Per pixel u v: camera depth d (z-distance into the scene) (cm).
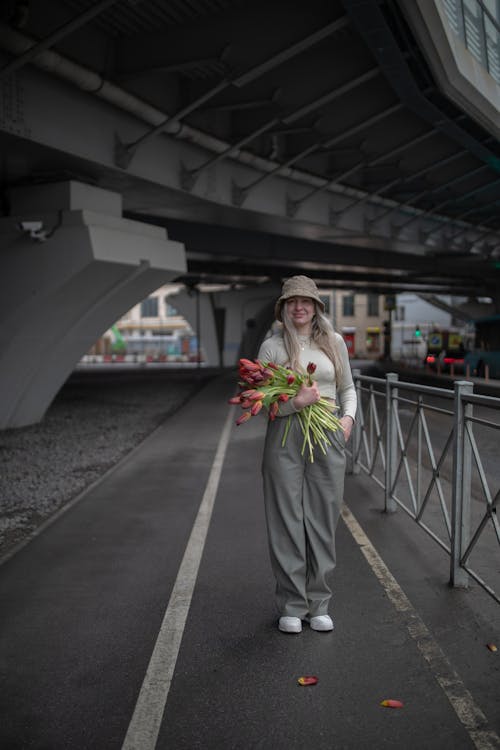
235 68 923
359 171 1752
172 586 389
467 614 338
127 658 296
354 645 305
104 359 6744
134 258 1098
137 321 9988
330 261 2769
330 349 318
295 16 869
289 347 318
